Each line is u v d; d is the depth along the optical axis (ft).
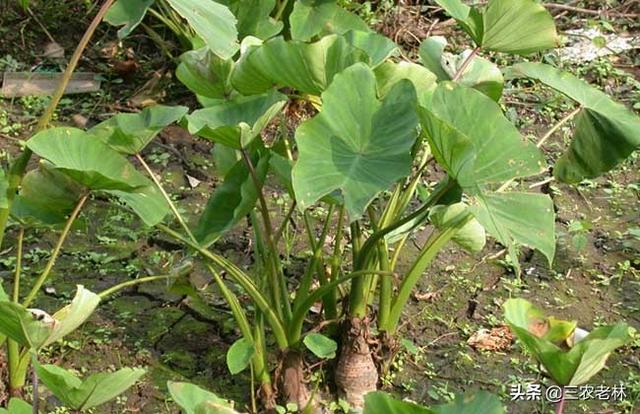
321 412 11.58
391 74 11.16
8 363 11.21
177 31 15.31
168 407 11.61
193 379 11.89
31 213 11.16
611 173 14.67
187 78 11.35
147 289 12.85
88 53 16.37
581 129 11.82
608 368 12.09
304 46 10.64
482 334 12.39
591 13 17.11
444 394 11.79
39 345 10.24
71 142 10.66
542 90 15.87
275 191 14.25
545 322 9.53
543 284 13.06
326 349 11.02
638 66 16.43
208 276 13.05
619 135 11.71
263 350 11.46
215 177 14.55
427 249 11.68
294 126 15.12
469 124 10.39
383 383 11.87
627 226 13.88
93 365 11.96
